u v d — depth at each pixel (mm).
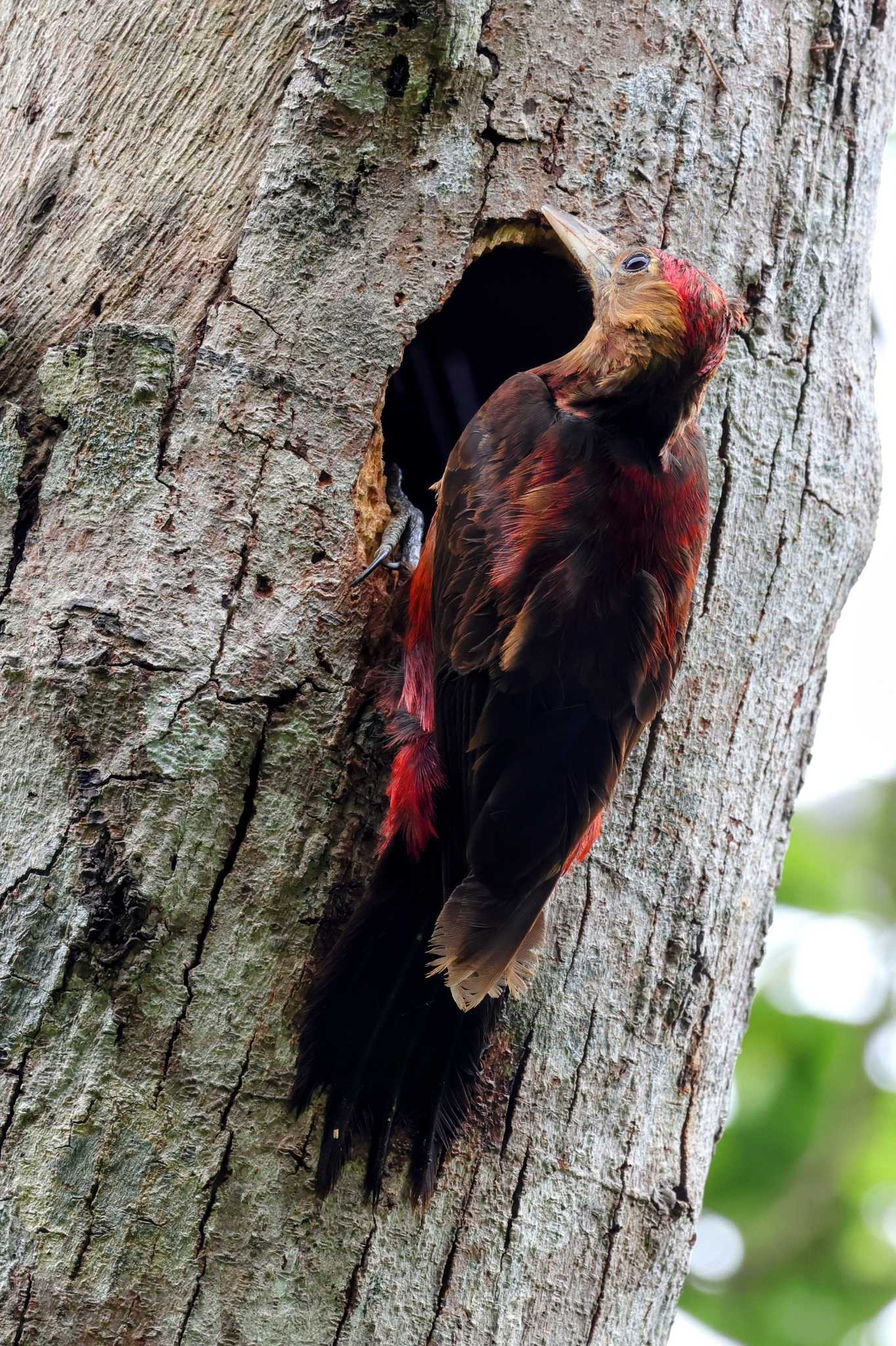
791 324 9492
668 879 8727
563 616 8266
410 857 8094
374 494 8586
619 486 8586
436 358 10930
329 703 8016
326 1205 7633
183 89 8930
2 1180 7301
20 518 8125
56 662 7715
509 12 8938
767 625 9266
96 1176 7340
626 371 8758
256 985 7703
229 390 8250
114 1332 7273
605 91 9117
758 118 9477
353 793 8023
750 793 9195
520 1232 8055
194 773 7711
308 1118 7660
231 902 7730
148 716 7730
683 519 8742
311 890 7871
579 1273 8242
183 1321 7359
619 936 8539
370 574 8289
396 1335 7699
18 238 8938
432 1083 7902
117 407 8109
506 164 8844
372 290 8500
